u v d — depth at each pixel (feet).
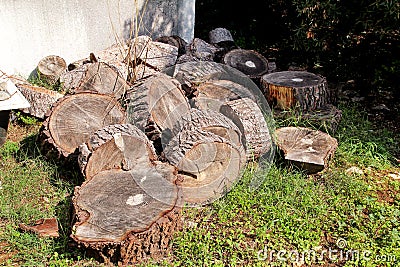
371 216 7.98
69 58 12.44
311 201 8.24
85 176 7.94
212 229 7.66
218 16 16.99
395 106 12.23
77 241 6.57
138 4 13.43
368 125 11.10
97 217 6.84
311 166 8.89
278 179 8.76
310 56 14.40
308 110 10.47
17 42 11.48
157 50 11.93
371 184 8.96
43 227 7.46
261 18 16.46
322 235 7.70
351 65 13.82
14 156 9.33
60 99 9.17
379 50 13.89
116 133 8.13
